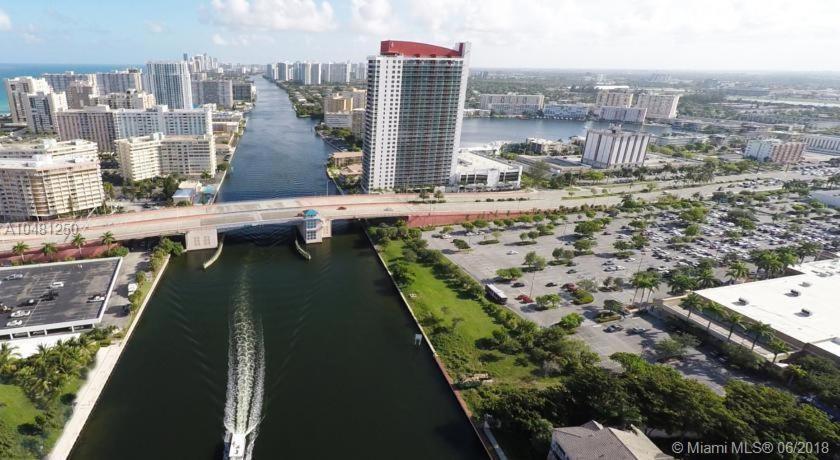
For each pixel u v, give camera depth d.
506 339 185.38
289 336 195.00
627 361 163.75
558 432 126.25
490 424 147.88
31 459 127.94
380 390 165.75
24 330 176.00
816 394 160.38
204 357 178.62
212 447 138.25
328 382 168.62
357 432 146.62
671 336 194.75
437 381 171.50
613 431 122.12
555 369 171.12
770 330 180.25
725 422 130.12
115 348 177.25
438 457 138.62
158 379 164.88
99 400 153.50
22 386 148.00
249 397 159.25
